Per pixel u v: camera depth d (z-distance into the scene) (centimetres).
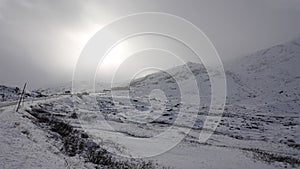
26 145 1203
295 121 8544
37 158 1063
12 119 1720
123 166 1580
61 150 1414
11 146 1119
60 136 1761
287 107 12794
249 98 16200
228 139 4462
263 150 3841
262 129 6303
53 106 4334
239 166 2378
